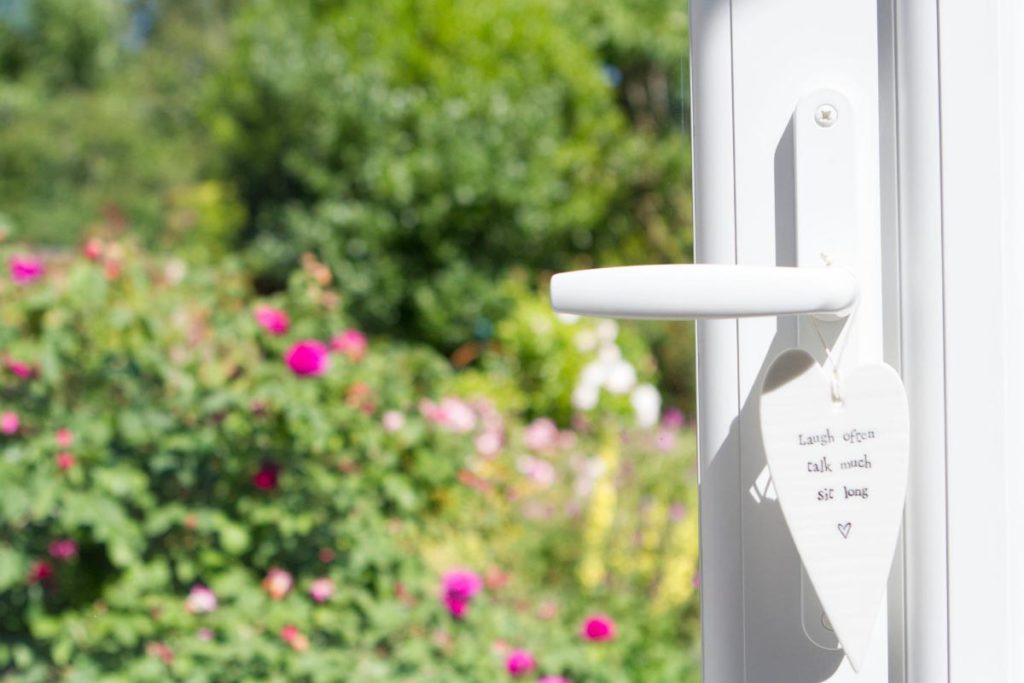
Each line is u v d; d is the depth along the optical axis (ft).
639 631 9.66
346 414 8.87
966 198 1.69
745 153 1.77
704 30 1.78
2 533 7.80
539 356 18.02
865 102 1.74
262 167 25.89
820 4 1.75
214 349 9.09
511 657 7.97
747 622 1.78
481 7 23.47
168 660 7.52
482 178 22.35
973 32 1.68
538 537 11.47
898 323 1.73
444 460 9.41
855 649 1.58
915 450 1.71
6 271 8.90
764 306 1.58
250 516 8.44
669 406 17.13
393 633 8.34
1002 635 1.69
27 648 7.63
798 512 1.60
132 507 8.41
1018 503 1.70
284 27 25.72
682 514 11.25
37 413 8.21
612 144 23.53
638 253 22.90
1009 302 1.69
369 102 23.17
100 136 29.66
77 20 31.55
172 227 27.43
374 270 22.77
